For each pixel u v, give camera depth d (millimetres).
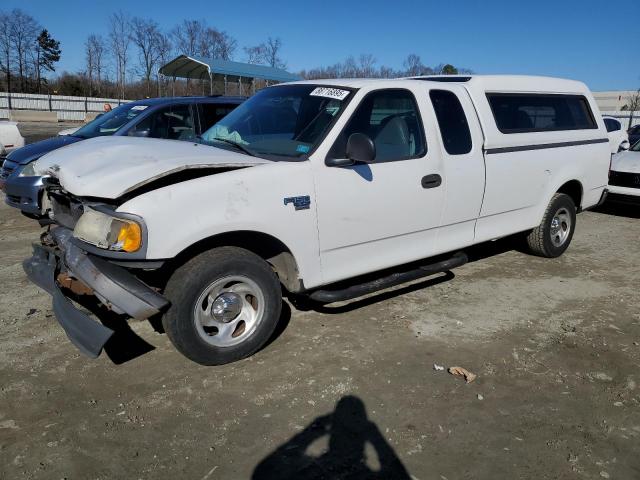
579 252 6746
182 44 50250
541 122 5703
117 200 3383
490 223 5258
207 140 4535
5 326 4258
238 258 3576
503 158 5152
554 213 6016
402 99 4418
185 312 3439
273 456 2848
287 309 4699
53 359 3779
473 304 4945
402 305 4867
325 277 4055
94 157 3828
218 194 3408
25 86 63562
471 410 3297
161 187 3387
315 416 3195
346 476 2715
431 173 4477
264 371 3682
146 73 53500
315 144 3910
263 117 4430
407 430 3090
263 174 3590
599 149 6406
